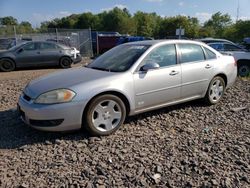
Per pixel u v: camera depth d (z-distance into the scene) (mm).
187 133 4895
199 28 81188
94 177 3555
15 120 5594
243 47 13734
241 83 8891
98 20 98562
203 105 6406
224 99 6938
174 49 5660
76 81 4703
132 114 5109
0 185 3418
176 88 5594
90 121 4598
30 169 3773
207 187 3340
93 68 5473
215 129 5074
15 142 4598
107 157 4035
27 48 14844
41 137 4750
